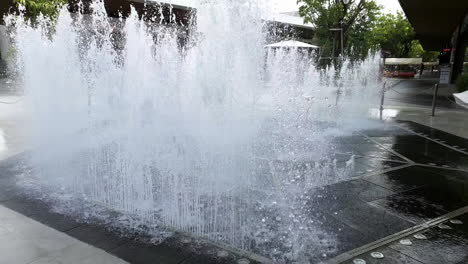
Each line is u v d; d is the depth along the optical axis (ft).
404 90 76.84
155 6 67.10
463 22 87.20
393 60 159.12
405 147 24.88
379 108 43.98
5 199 14.97
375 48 143.95
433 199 15.64
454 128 32.14
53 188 16.19
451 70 94.79
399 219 13.61
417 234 12.44
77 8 56.44
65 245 11.34
